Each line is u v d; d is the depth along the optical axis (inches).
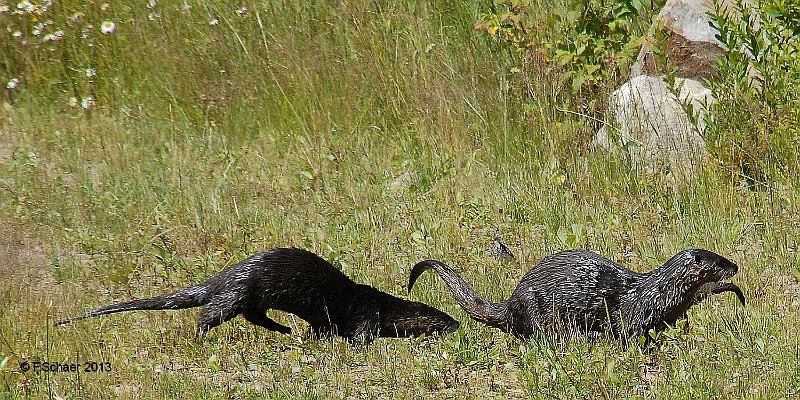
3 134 1051.3
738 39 906.1
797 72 831.1
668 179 844.6
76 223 828.6
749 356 584.4
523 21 973.8
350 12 1072.2
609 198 832.3
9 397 545.6
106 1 1162.6
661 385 550.0
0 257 762.8
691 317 636.1
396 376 578.2
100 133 1031.6
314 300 626.2
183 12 1128.2
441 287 702.5
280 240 788.0
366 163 924.6
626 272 599.8
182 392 553.6
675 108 878.4
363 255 748.6
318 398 544.7
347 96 1026.1
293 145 982.4
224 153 956.6
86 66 1134.4
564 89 947.3
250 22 1102.4
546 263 609.3
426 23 1046.4
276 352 614.9
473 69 984.9
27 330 633.6
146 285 719.7
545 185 855.7
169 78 1091.3
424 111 979.9
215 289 621.6
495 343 617.3
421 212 826.8
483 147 934.4
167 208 847.7
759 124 828.6
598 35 956.0
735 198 810.2
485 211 825.5
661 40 887.1
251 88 1062.4
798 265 716.0
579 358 565.6
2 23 1152.2
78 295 699.4
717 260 580.4
